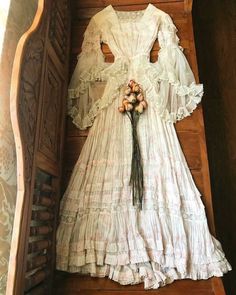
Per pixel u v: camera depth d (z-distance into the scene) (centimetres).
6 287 71
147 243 101
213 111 167
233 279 140
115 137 117
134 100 119
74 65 137
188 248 102
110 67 127
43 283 95
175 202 107
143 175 111
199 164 118
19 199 77
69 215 108
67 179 120
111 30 134
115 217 104
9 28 88
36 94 92
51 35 108
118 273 99
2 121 81
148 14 135
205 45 178
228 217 151
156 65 125
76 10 146
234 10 184
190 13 140
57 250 104
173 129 120
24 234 77
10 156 83
